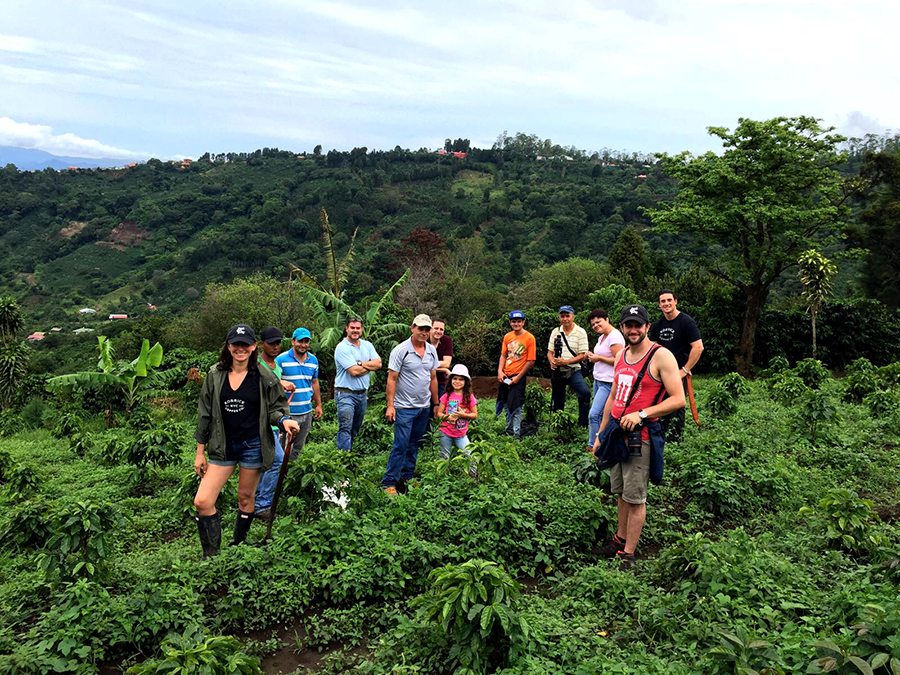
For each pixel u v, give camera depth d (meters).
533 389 10.63
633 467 4.72
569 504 5.53
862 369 14.97
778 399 12.06
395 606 4.22
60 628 3.64
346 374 7.74
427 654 3.56
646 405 4.70
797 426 8.75
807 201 23.14
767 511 6.11
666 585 4.32
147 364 15.33
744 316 23.19
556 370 9.20
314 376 7.18
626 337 4.75
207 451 4.84
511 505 5.19
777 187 22.56
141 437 8.23
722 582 3.96
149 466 8.80
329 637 3.94
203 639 3.51
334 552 4.70
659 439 4.71
